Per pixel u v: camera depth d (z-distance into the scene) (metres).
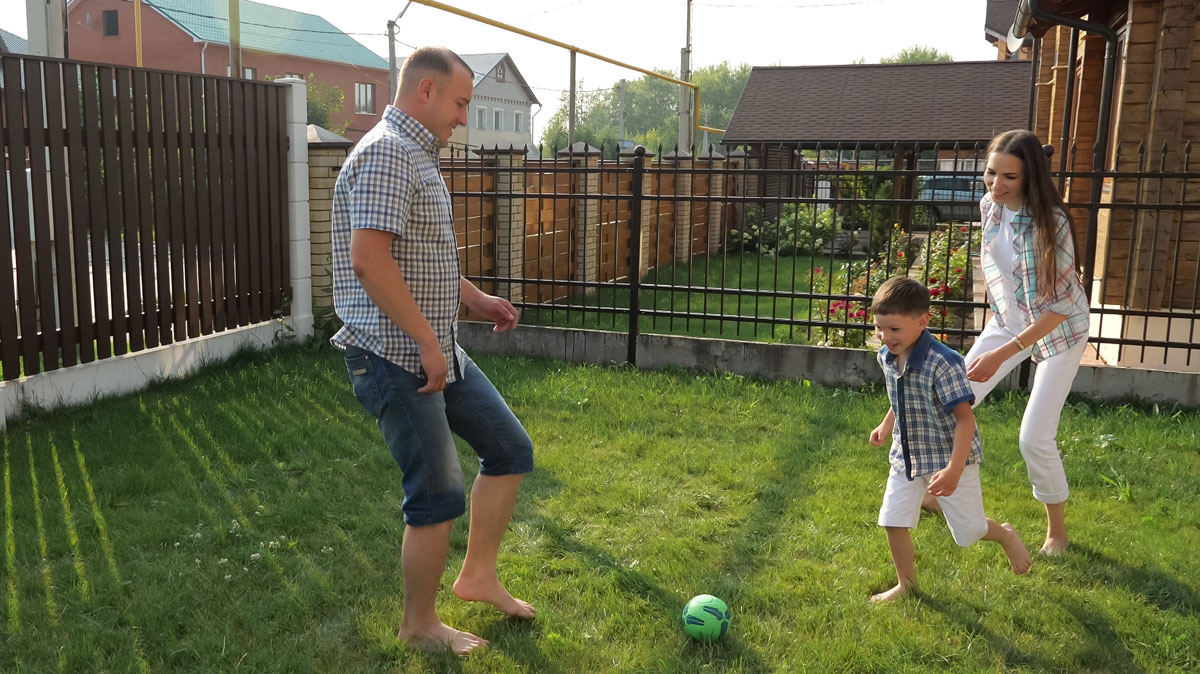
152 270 6.30
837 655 2.95
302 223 7.68
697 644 3.06
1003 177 3.48
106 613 3.19
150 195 6.22
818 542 3.88
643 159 6.97
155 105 6.20
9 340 5.30
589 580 3.51
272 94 7.33
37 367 5.50
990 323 3.94
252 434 5.21
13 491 4.28
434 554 2.95
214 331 6.92
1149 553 3.75
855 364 6.57
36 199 5.40
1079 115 9.17
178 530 3.89
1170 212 6.45
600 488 4.51
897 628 3.14
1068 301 3.47
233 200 7.00
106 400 5.83
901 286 3.19
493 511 3.17
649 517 4.18
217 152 6.80
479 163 8.78
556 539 3.90
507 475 3.17
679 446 5.20
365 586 3.45
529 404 6.02
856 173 6.62
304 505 4.19
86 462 4.70
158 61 41.78
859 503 4.30
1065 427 5.47
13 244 5.36
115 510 4.13
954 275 8.39
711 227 15.79
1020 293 3.60
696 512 4.27
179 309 6.55
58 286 5.60
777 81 23.83
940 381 3.14
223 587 3.39
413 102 2.82
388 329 2.81
